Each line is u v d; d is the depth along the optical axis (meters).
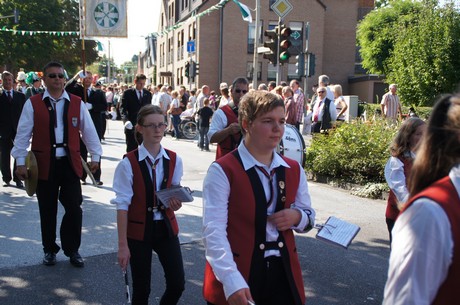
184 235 6.21
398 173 4.12
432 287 1.42
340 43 38.12
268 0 34.66
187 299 4.38
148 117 3.57
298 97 12.45
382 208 7.79
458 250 1.41
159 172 3.61
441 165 1.53
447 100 1.58
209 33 34.53
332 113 11.47
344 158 9.60
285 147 7.02
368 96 36.25
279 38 12.66
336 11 37.75
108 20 9.88
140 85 8.81
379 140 9.55
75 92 9.55
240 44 34.59
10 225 6.46
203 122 14.91
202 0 35.19
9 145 8.89
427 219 1.42
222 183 2.41
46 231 5.05
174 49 42.72
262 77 35.00
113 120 28.25
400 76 19.70
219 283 2.45
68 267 5.07
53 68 4.96
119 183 3.50
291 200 2.51
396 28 20.72
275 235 2.43
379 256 5.60
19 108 8.89
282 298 2.45
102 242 5.86
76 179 5.06
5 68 45.94
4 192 8.43
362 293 4.58
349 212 7.51
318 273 5.06
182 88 20.16
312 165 10.26
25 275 4.84
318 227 2.64
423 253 1.41
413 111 14.58
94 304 4.23
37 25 43.84
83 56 7.86
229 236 2.40
